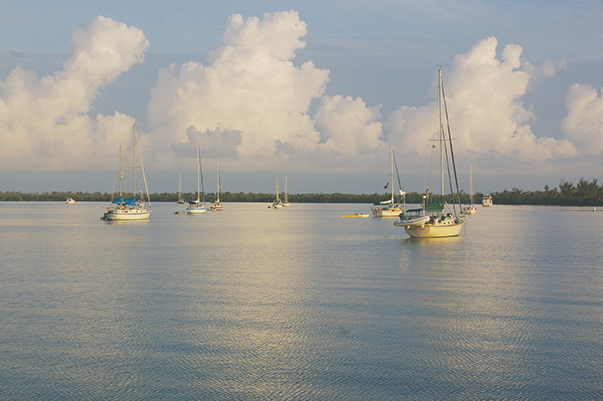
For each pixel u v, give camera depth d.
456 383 13.75
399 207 117.94
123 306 22.78
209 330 18.80
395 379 14.03
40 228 79.12
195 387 13.55
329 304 23.20
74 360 15.57
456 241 56.16
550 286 27.94
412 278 30.64
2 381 13.99
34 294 25.53
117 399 12.85
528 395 13.00
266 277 31.03
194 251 46.19
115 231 72.94
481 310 21.95
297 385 13.66
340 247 50.03
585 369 14.71
